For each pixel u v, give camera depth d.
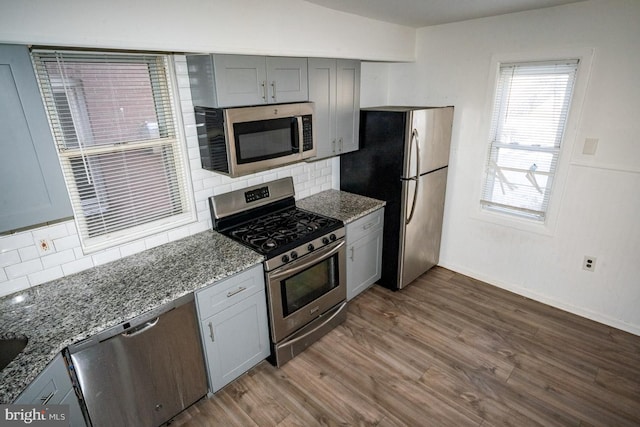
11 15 1.36
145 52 2.05
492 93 3.11
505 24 2.91
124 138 2.15
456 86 3.32
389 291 3.50
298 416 2.18
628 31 2.40
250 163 2.34
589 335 2.83
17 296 1.88
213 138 2.31
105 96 2.02
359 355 2.67
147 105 2.21
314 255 2.58
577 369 2.49
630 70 2.44
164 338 1.90
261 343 2.46
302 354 2.70
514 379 2.42
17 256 1.89
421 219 3.39
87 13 1.53
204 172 2.57
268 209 2.98
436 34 3.32
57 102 1.87
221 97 2.15
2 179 1.50
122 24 1.63
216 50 1.97
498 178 3.31
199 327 2.06
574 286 3.05
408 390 2.36
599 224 2.80
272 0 2.15
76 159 2.00
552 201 2.99
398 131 3.00
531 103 2.97
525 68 2.94
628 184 2.61
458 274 3.79
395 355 2.66
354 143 3.23
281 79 2.43
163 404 2.01
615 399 2.25
